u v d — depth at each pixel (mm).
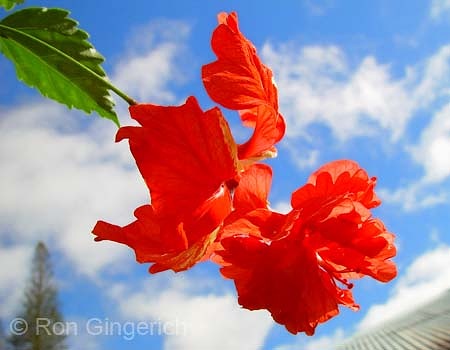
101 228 347
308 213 366
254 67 372
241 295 379
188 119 336
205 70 364
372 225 371
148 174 327
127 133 330
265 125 380
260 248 373
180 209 327
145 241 336
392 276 382
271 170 352
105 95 426
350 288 394
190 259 341
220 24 370
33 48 418
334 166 375
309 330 372
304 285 371
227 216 342
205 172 336
